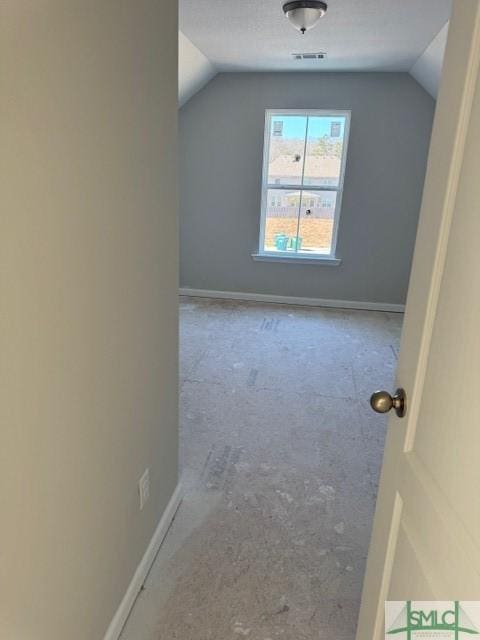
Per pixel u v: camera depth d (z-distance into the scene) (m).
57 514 1.00
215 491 2.05
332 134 4.32
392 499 1.02
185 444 2.40
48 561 0.98
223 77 4.24
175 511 1.90
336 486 2.12
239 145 4.42
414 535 0.90
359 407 2.84
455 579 0.72
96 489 1.17
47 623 1.00
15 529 0.85
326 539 1.80
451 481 0.75
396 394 1.00
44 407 0.90
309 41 3.15
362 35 2.99
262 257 4.70
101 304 1.10
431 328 0.86
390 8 2.50
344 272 4.66
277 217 4.65
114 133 1.08
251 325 4.18
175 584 1.58
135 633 1.41
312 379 3.19
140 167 1.25
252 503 1.99
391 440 1.05
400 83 4.05
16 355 0.80
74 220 0.94
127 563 1.44
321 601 1.54
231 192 4.58
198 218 4.71
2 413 0.78
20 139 0.75
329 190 4.47
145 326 1.40
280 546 1.76
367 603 1.18
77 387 1.02
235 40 3.15
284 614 1.49
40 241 0.83
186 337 3.87
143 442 1.49
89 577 1.19
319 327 4.19
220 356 3.51
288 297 4.83
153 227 1.39
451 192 0.79
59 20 0.82
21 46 0.73
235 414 2.71
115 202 1.12
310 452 2.37
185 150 4.52
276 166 4.50
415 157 4.22
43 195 0.83
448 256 0.80
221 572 1.64
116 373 1.23
